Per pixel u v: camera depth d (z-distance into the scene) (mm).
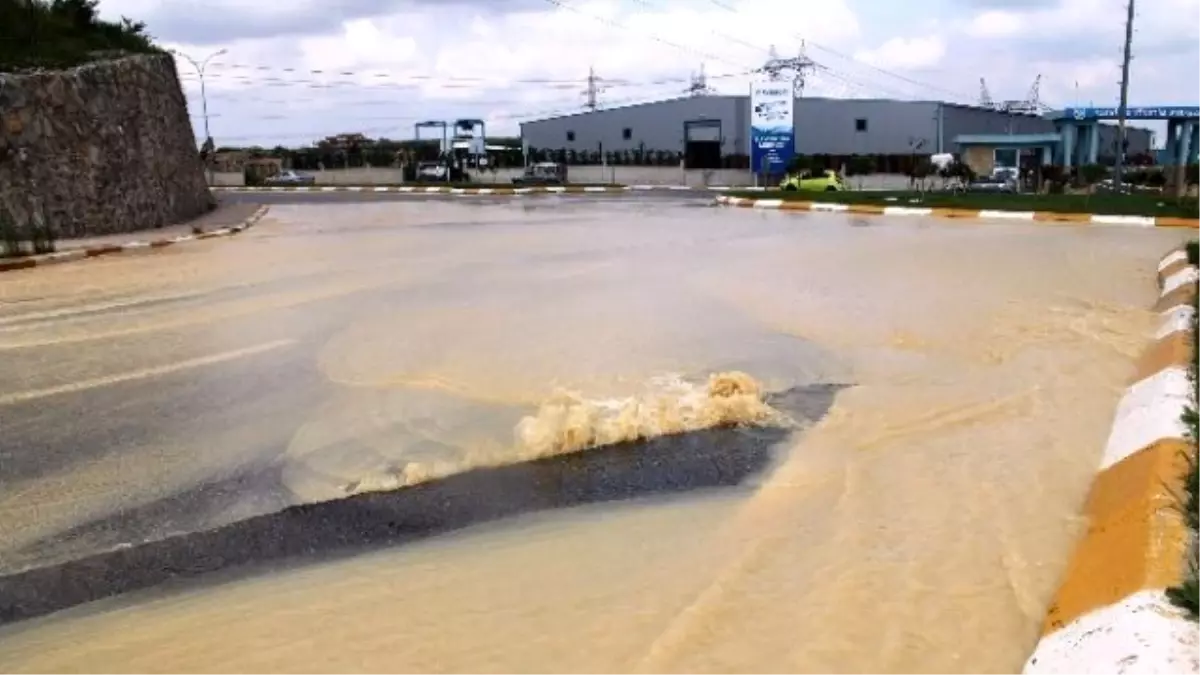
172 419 6500
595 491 5172
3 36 21453
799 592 3959
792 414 6445
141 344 8812
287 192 43188
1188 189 31141
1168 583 3410
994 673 3338
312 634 3744
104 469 5586
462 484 5289
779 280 12578
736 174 51938
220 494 5203
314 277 13164
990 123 63625
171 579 4238
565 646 3588
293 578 4230
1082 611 3523
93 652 3662
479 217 25609
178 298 11438
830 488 5137
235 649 3650
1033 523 4582
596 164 58188
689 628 3689
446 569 4281
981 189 39250
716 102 59000
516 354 8117
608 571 4223
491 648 3594
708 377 7367
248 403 6844
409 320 9758
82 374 7711
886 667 3383
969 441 5824
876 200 30312
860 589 3963
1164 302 10180
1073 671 3105
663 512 4875
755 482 5266
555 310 10258
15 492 5250
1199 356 6668
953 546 4352
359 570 4289
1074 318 9672
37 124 18562
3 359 8250
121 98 21406
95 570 4336
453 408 6598
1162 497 4172
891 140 59531
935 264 14305
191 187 26188
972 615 3729
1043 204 27031
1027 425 6113
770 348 8359
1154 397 5863
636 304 10633
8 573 4320
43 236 16984
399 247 17281
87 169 19641
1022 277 12812
